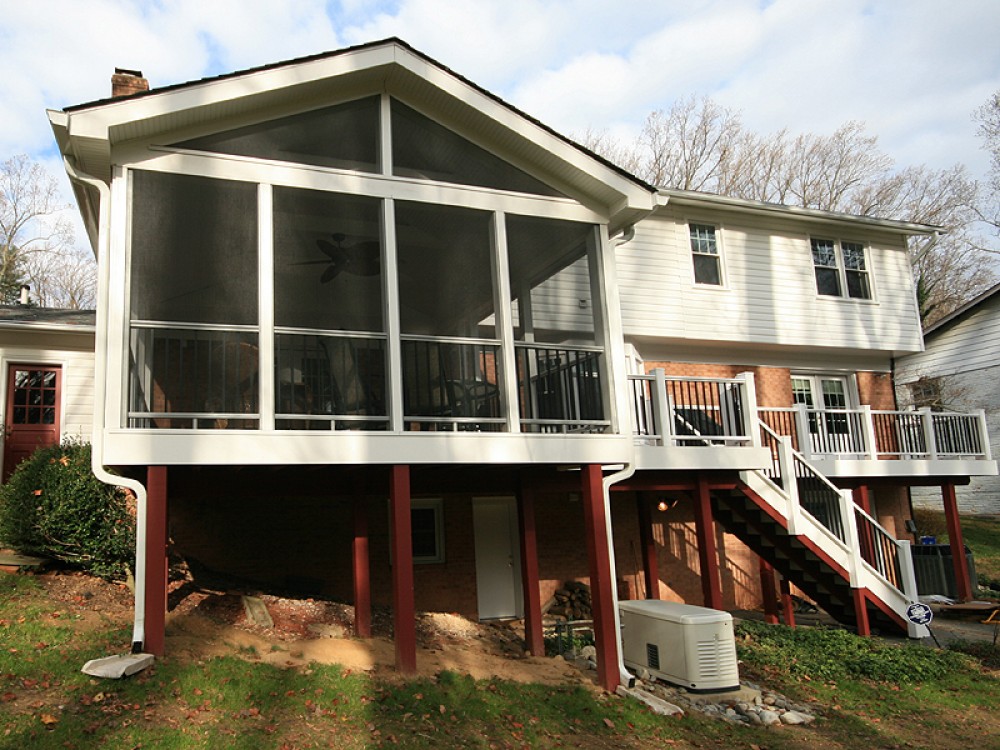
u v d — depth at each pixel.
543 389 8.62
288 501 10.96
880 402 16.50
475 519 12.27
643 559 12.59
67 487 8.24
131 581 8.38
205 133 7.14
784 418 13.41
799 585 11.92
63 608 7.20
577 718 6.68
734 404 10.97
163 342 8.98
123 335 6.52
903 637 11.07
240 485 8.14
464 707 6.38
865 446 13.69
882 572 11.63
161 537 6.34
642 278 13.95
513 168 8.47
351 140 7.75
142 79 10.41
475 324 10.51
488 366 10.50
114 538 8.27
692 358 14.69
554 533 12.69
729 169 36.16
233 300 8.94
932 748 6.83
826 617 13.23
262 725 5.39
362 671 6.83
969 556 14.79
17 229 33.97
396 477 7.20
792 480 10.80
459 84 7.83
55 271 35.16
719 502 11.48
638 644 8.70
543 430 8.30
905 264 16.81
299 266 9.26
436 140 8.19
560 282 10.95
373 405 8.31
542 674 7.92
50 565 8.57
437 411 8.94
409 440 7.26
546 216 8.39
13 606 6.99
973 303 19.69
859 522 13.58
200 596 8.66
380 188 7.63
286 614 8.58
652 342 14.25
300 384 8.66
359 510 8.67
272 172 7.22
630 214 8.68
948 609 13.39
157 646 6.21
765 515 11.11
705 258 14.79
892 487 16.38
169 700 5.53
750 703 7.79
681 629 7.99
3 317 12.05
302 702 5.88
